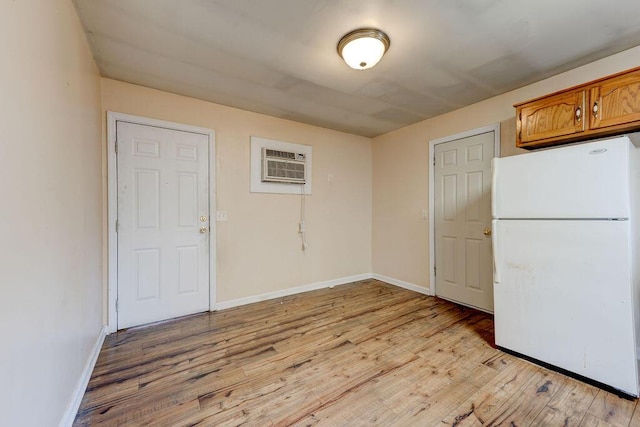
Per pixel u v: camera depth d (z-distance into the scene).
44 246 1.14
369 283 4.18
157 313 2.72
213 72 2.37
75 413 1.46
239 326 2.62
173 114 2.79
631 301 1.58
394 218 4.07
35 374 1.05
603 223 1.67
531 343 1.97
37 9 1.10
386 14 1.67
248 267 3.28
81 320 1.69
